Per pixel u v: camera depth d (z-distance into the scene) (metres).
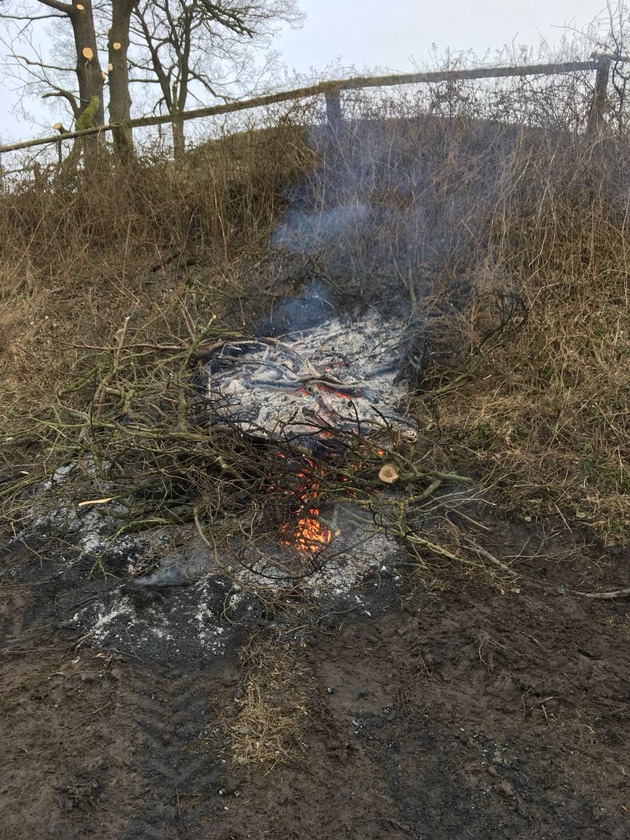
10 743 2.48
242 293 6.01
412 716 2.59
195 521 3.41
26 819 2.20
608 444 4.29
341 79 7.41
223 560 3.42
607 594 3.21
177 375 4.25
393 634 3.00
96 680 2.76
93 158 8.40
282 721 2.55
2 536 3.82
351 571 3.36
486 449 4.29
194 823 2.20
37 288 7.09
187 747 2.47
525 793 2.29
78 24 11.95
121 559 3.52
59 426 4.08
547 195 5.62
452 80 6.79
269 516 3.55
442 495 3.89
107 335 5.79
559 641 2.96
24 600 3.27
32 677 2.79
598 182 5.65
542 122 6.21
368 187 6.35
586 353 4.88
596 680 2.75
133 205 8.06
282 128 7.51
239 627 3.02
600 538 3.62
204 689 2.71
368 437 4.04
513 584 3.29
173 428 3.88
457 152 6.13
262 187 7.54
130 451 3.97
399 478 3.67
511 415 4.45
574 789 2.30
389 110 6.83
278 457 3.72
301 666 2.81
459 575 3.35
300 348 5.24
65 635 3.03
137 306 6.00
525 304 4.97
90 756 2.42
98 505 3.80
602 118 6.11
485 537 3.65
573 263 5.34
